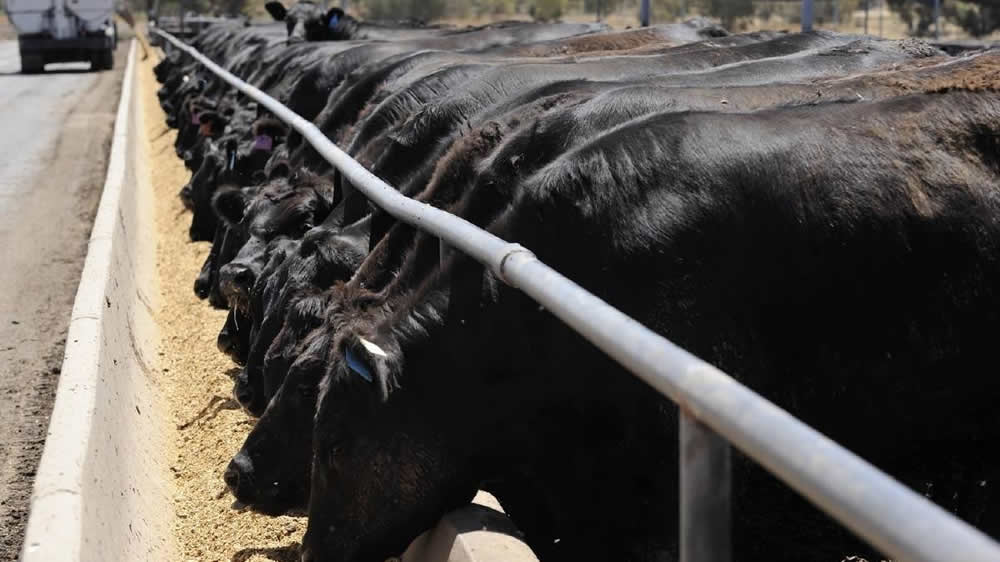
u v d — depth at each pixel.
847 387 4.69
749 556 4.85
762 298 4.54
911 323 4.66
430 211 4.44
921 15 30.98
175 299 10.51
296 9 19.83
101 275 8.14
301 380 5.11
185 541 5.56
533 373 4.49
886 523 1.54
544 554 4.80
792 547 4.90
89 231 12.51
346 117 9.11
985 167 4.82
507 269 3.37
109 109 26.53
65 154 19.06
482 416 4.55
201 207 12.09
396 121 7.89
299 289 6.05
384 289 4.89
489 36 14.21
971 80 5.08
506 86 7.21
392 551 4.70
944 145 4.80
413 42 13.76
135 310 9.45
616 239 4.48
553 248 4.53
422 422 4.54
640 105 5.20
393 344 4.55
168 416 7.38
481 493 4.76
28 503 5.45
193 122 16.27
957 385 4.77
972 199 4.70
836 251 4.58
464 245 3.88
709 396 2.04
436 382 4.53
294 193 7.51
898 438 4.85
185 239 12.84
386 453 4.57
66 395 5.44
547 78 7.42
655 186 4.54
